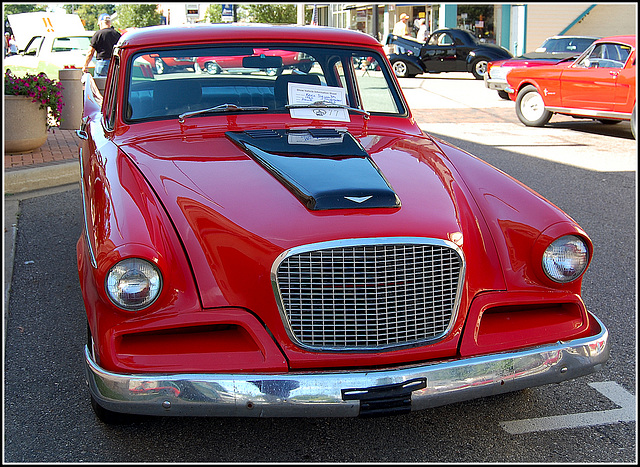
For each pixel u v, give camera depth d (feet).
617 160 29.81
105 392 8.07
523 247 9.50
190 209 9.16
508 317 9.31
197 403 8.05
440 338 8.85
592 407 10.52
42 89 25.26
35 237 17.74
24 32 68.59
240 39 12.86
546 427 9.99
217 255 8.71
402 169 10.48
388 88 13.78
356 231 8.49
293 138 11.49
